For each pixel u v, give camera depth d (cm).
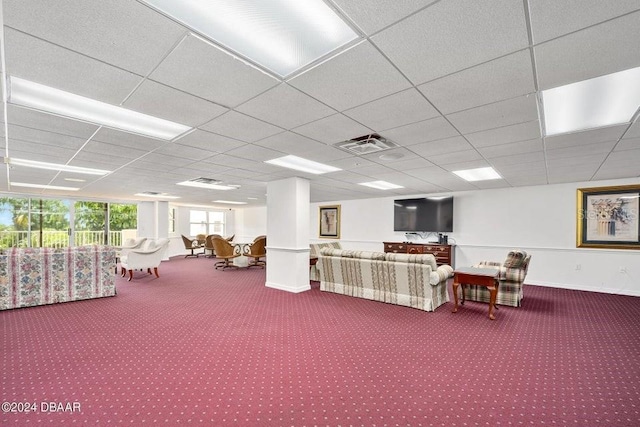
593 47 159
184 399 211
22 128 292
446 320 397
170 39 154
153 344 312
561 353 292
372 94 219
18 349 297
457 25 143
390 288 482
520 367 262
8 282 447
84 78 196
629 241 551
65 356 281
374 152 383
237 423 186
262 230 1358
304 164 461
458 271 434
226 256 880
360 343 316
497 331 355
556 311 443
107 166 477
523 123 276
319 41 157
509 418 192
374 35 151
